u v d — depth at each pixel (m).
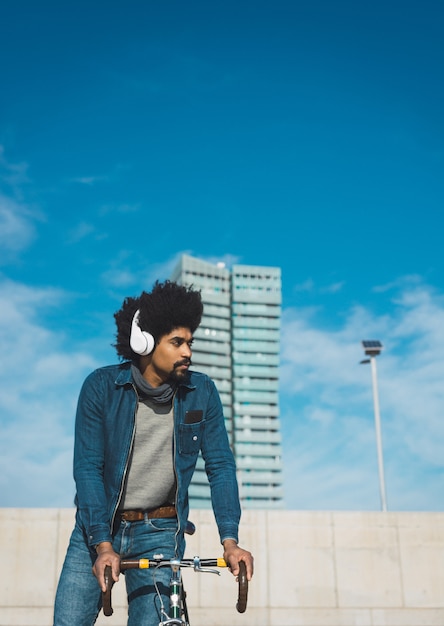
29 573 8.40
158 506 2.75
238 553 2.50
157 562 2.41
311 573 8.86
